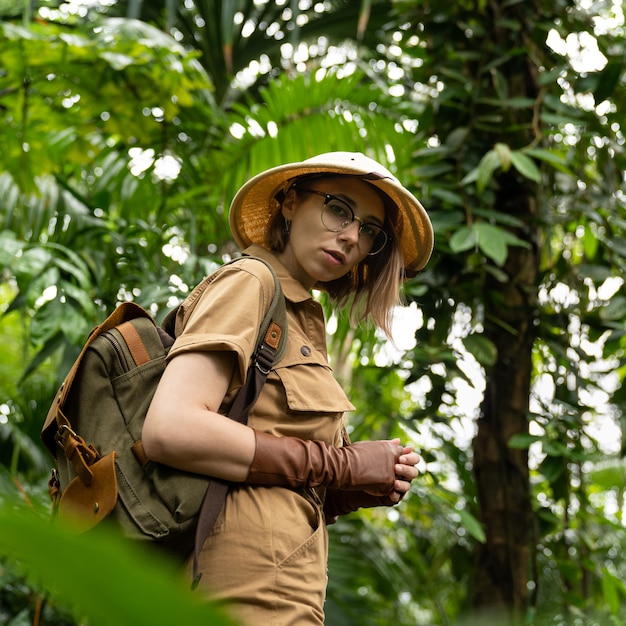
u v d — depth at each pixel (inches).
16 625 97.4
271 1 156.9
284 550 50.1
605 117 121.6
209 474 48.5
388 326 65.2
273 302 53.8
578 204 121.6
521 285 114.9
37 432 141.6
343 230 58.7
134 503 48.3
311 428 54.0
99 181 133.3
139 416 51.1
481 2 124.7
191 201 126.8
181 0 157.3
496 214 107.8
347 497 60.7
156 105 128.0
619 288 114.9
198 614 8.7
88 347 52.2
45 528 8.9
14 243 101.7
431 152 114.3
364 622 142.3
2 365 168.9
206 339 49.9
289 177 61.1
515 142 117.0
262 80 164.6
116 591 8.5
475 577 111.3
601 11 128.7
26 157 129.0
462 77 117.3
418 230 64.6
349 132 135.5
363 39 162.6
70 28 143.4
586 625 24.8
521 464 112.9
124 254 115.5
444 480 146.5
